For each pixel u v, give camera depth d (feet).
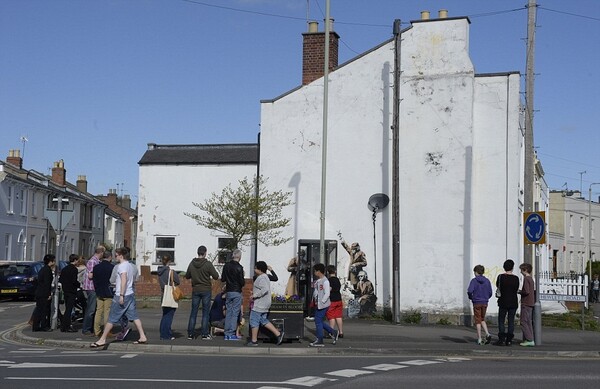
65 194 188.75
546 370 42.34
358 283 77.66
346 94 80.02
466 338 59.67
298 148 81.35
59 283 66.80
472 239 74.74
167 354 49.08
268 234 81.20
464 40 76.07
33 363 42.52
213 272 55.21
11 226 157.58
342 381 36.83
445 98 76.13
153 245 107.86
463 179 74.95
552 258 196.65
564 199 213.05
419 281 75.25
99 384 34.68
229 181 106.32
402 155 77.10
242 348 50.78
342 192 79.46
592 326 73.82
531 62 60.59
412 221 76.13
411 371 41.27
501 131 75.46
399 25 74.02
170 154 111.45
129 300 51.24
